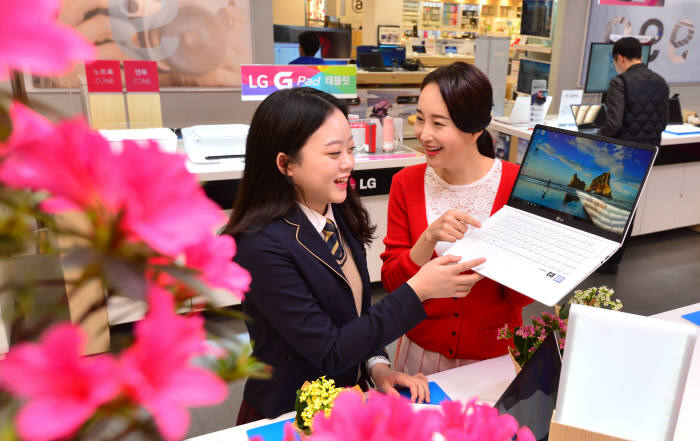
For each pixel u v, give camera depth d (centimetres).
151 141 25
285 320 119
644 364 74
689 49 638
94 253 25
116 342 27
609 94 387
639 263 430
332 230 133
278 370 130
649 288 388
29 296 26
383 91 766
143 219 25
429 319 155
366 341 116
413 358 162
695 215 473
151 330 24
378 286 387
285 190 122
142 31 505
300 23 1168
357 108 741
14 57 19
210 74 543
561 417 79
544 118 472
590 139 124
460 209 151
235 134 307
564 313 134
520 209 138
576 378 77
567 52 613
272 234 118
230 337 32
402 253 155
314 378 132
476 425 40
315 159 115
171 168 25
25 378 22
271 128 115
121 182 24
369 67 785
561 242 120
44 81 441
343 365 118
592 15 599
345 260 137
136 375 23
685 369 73
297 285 119
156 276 28
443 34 1104
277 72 315
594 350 76
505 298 152
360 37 1019
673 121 469
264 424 126
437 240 133
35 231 25
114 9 490
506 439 40
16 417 23
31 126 25
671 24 619
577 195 124
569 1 591
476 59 510
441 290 118
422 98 138
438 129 137
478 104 132
